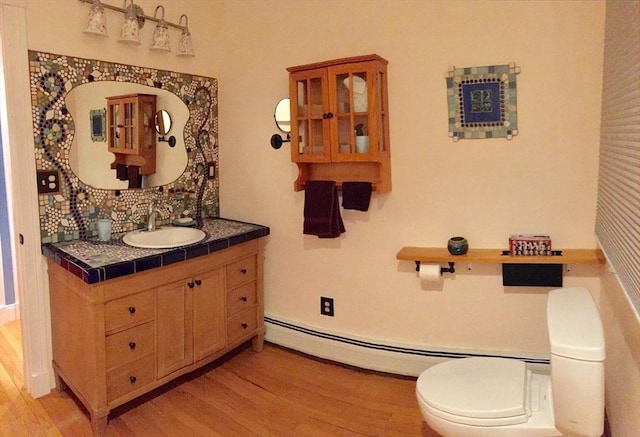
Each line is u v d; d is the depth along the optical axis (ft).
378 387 8.30
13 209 7.72
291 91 8.45
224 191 10.57
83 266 6.70
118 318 6.98
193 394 8.08
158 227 9.37
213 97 10.32
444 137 7.97
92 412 6.88
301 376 8.72
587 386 4.84
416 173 8.23
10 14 7.15
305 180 8.95
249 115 9.93
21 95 7.37
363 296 8.96
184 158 9.89
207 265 8.30
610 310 6.47
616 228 5.47
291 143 8.59
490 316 8.02
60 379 8.07
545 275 7.54
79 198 8.24
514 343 7.93
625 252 4.87
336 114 7.99
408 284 8.53
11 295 11.58
